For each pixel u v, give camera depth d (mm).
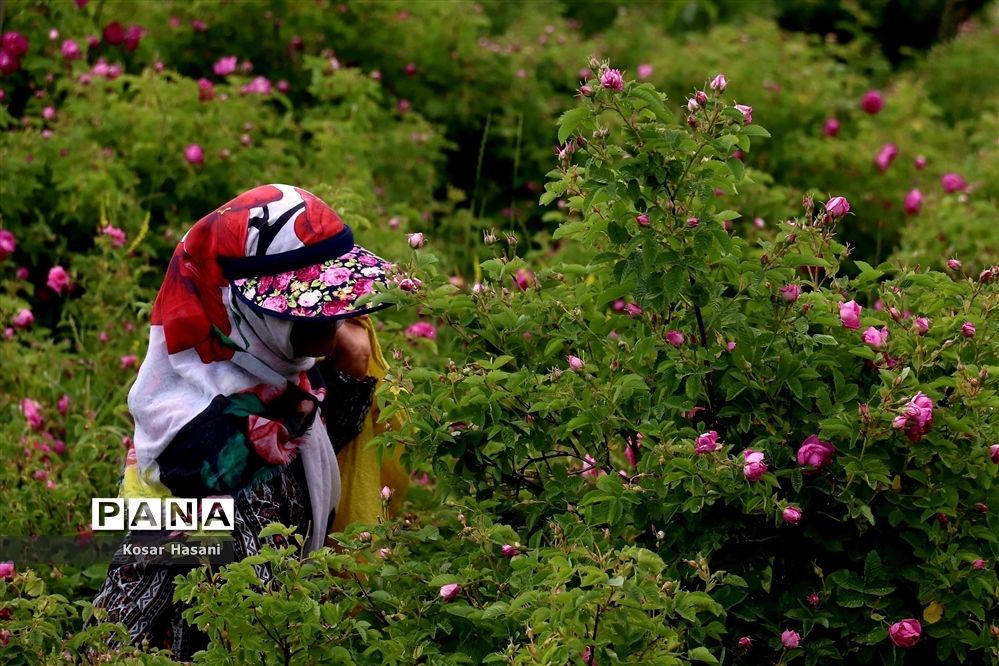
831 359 5422
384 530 5430
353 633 5137
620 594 4379
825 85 14031
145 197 10336
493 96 13617
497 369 5664
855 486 5242
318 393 5578
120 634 5133
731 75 13750
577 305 6023
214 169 10508
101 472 7465
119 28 12008
